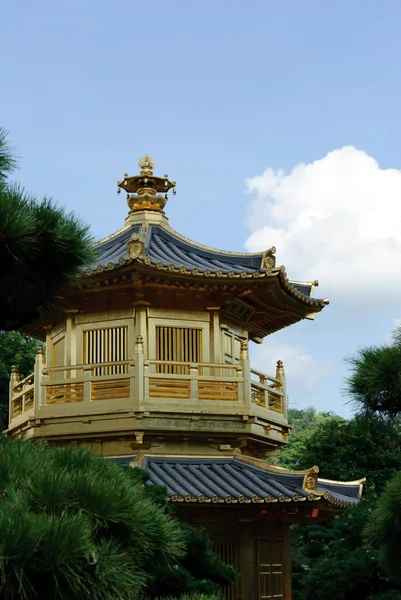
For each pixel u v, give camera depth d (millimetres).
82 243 13000
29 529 9289
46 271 13195
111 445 26906
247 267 28625
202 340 28484
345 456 48812
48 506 10195
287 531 28672
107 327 28312
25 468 10805
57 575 9461
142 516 10984
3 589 9344
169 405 26531
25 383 30844
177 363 27078
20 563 9195
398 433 16953
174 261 28219
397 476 18000
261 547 27406
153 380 26766
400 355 15953
